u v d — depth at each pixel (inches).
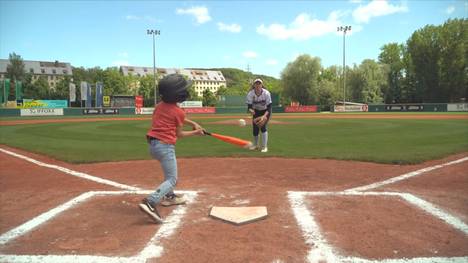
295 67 2564.0
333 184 215.3
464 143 383.6
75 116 1470.2
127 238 135.5
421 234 136.5
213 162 291.9
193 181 227.1
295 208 169.2
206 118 1201.4
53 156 328.8
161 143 159.0
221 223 150.6
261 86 337.7
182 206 175.2
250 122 899.4
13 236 139.1
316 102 2566.4
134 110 1678.2
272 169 261.0
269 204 176.1
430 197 185.8
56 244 130.6
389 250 122.5
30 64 4436.5
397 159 282.8
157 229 144.7
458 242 129.0
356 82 2506.2
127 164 290.5
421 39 2130.9
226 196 191.8
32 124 869.8
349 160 291.4
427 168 257.9
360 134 522.0
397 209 166.4
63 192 205.5
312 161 289.9
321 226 145.4
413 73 2262.6
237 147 384.8
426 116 1108.5
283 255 119.2
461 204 173.9
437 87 2145.7
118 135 553.3
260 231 140.9
